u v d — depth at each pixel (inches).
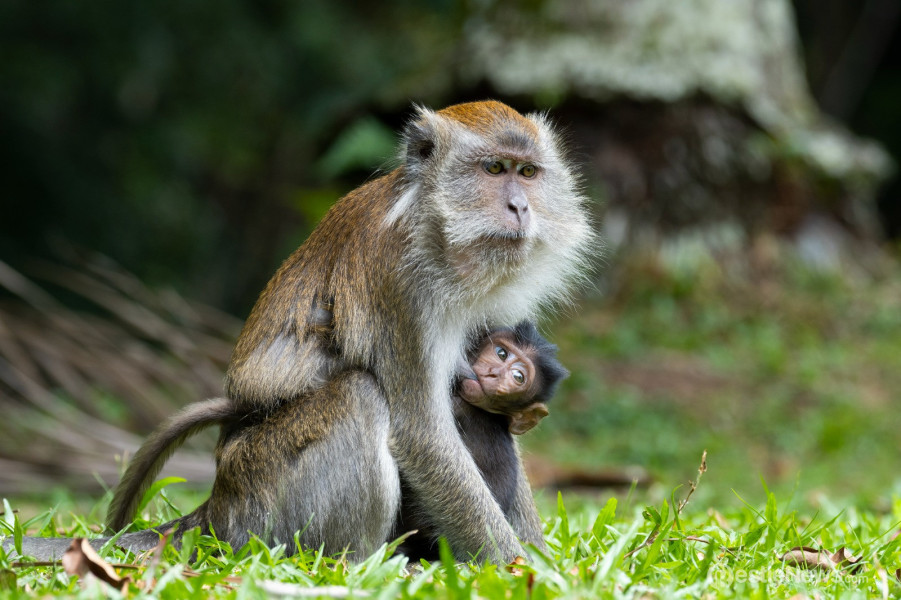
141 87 960.9
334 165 710.5
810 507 417.4
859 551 249.8
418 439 242.5
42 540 234.8
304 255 266.2
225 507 252.5
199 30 992.9
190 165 1113.4
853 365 735.7
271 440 247.4
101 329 576.7
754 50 827.4
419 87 791.7
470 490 242.2
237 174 1203.9
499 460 269.0
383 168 289.6
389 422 244.8
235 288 1198.3
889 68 1473.9
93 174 955.3
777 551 239.8
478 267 253.9
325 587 191.8
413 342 245.6
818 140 835.4
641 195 785.6
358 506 241.6
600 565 203.0
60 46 924.6
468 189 256.7
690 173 793.6
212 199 1222.9
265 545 217.8
